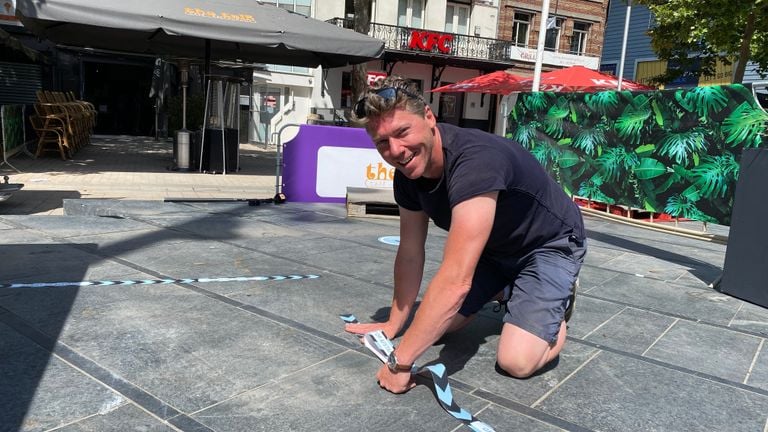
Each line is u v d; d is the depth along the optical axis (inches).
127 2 343.0
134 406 80.4
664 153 223.0
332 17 834.2
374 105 74.6
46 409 78.2
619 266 184.4
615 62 986.1
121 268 149.8
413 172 80.0
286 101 832.3
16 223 199.8
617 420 84.0
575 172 265.6
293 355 100.4
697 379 100.3
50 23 424.2
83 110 565.6
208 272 150.2
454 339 113.3
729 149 198.2
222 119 445.1
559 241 98.2
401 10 921.5
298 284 143.4
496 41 951.0
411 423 79.6
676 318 133.9
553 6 993.5
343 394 87.0
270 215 243.0
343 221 238.5
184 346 101.8
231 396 84.7
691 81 812.0
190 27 353.1
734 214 152.7
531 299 93.5
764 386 98.7
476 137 82.7
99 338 103.3
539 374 98.7
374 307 128.4
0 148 412.8
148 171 426.6
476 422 80.7
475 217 78.0
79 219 212.8
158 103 732.0
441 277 80.0
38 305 118.6
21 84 650.2
